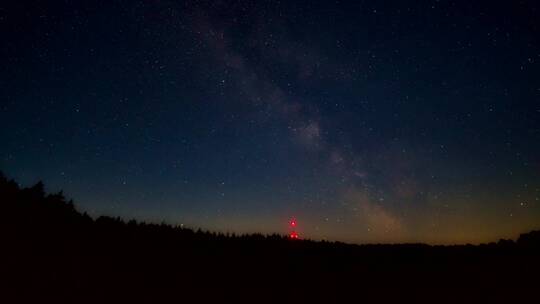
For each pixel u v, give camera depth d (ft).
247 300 27.58
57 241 32.40
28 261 26.18
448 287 32.12
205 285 30.04
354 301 28.53
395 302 28.25
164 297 25.76
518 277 34.42
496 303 27.48
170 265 34.09
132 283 27.35
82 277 26.20
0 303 19.70
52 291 22.71
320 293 30.48
